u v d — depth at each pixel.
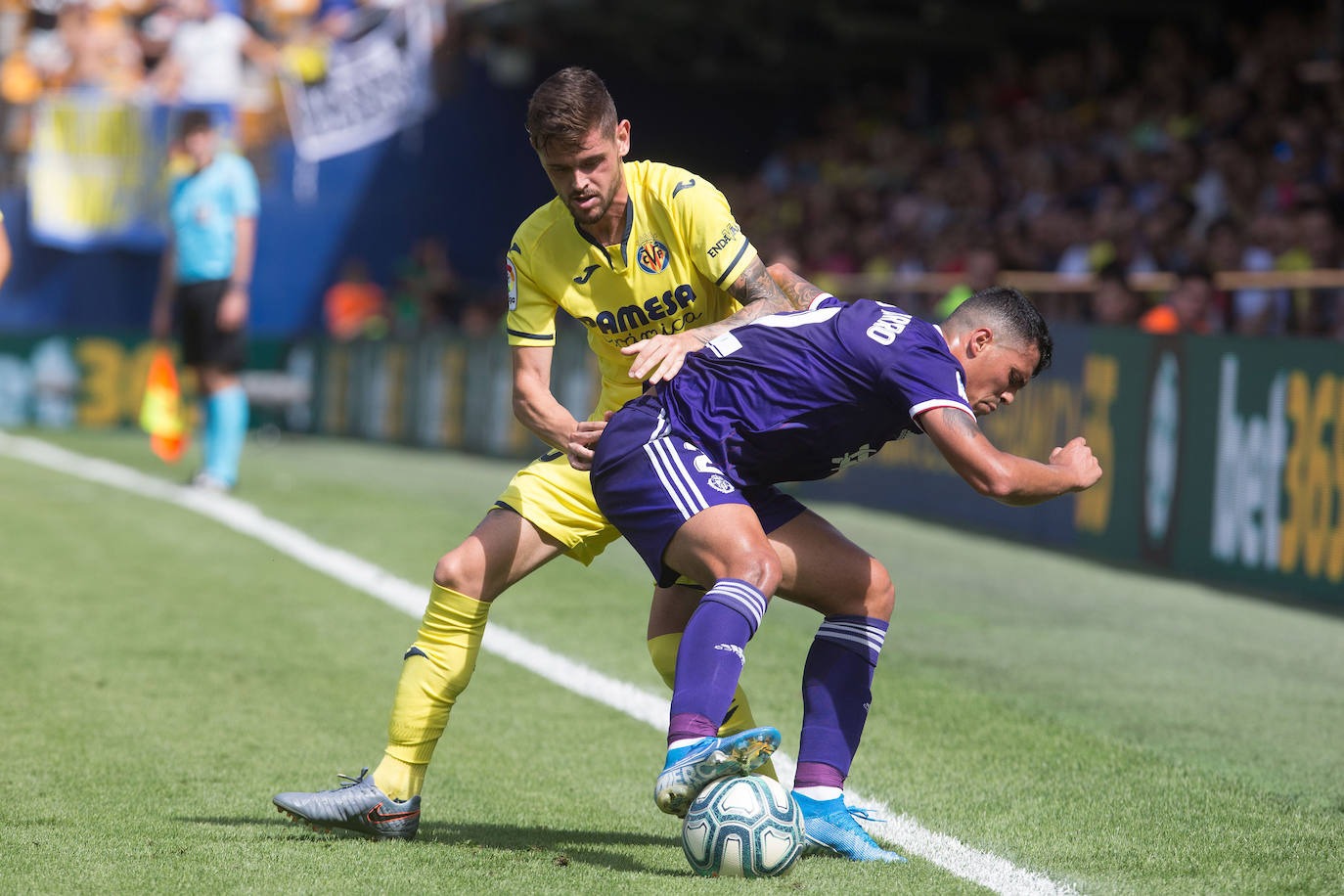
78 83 55.25
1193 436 23.72
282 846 9.69
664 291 10.23
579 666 16.23
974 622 19.34
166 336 31.86
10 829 9.97
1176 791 11.50
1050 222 39.03
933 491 29.91
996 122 48.53
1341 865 9.59
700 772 8.20
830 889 8.68
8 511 27.95
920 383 8.96
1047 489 8.98
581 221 9.86
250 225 30.20
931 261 42.50
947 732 13.43
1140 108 42.91
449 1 58.47
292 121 57.62
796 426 9.27
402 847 9.76
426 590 21.09
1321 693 15.66
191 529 26.30
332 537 25.72
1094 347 26.00
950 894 8.73
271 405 51.91
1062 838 10.11
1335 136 34.38
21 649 16.59
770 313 9.84
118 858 9.31
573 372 38.62
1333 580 21.06
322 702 14.47
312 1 57.56
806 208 52.03
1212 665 16.97
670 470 9.20
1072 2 46.59
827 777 9.52
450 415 45.00
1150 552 24.61
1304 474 21.53
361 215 59.06
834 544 9.63
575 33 59.66
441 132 59.69
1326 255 30.52
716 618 8.70
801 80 62.44
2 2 54.78
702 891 8.59
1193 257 31.00
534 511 10.24
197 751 12.45
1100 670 16.58
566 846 9.91
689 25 55.78
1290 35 40.06
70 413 49.12
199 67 56.00
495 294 58.16
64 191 55.25
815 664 9.72
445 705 10.13
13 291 55.41
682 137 62.28
